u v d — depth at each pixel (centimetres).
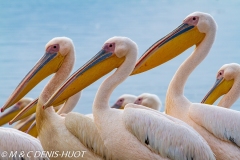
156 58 1402
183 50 1416
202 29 1418
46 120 1329
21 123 1853
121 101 1792
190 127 1265
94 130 1283
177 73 1425
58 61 1387
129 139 1241
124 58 1310
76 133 1287
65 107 1576
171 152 1227
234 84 1538
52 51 1387
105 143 1265
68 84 1294
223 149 1325
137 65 1395
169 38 1408
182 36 1411
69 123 1294
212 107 1340
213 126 1322
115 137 1252
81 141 1288
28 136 1256
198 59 1427
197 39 1423
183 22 1423
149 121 1230
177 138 1227
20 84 1375
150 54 1399
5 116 1858
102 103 1284
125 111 1254
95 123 1284
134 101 1756
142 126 1229
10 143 1216
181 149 1227
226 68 1544
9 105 1366
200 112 1338
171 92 1416
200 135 1270
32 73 1377
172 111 1405
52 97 1290
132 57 1306
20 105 1870
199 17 1416
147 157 1234
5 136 1219
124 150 1248
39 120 1345
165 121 1235
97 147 1277
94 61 1303
